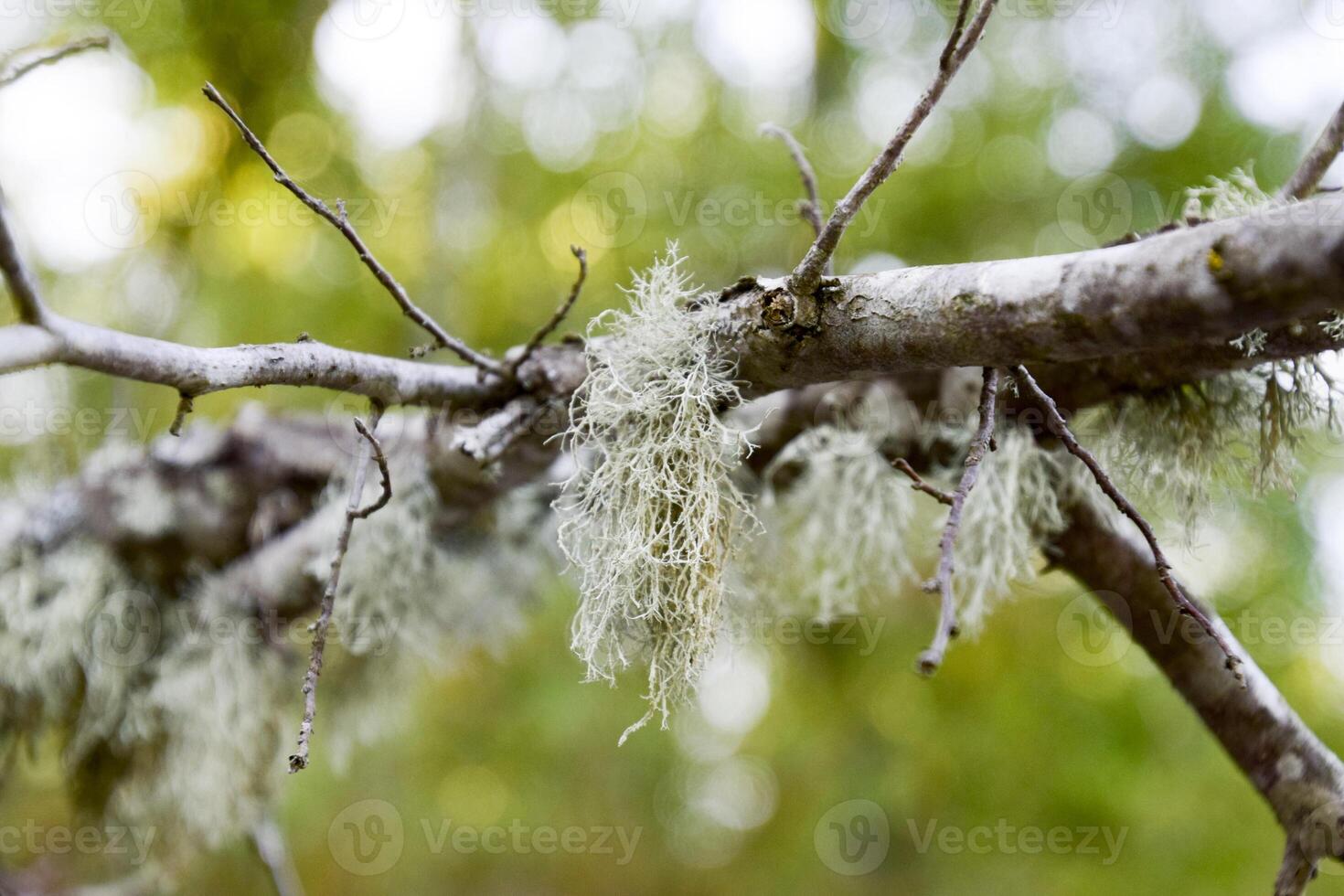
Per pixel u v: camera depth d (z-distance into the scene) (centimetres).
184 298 110
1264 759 59
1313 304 48
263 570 66
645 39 123
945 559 50
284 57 107
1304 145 99
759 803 178
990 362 52
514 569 69
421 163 120
